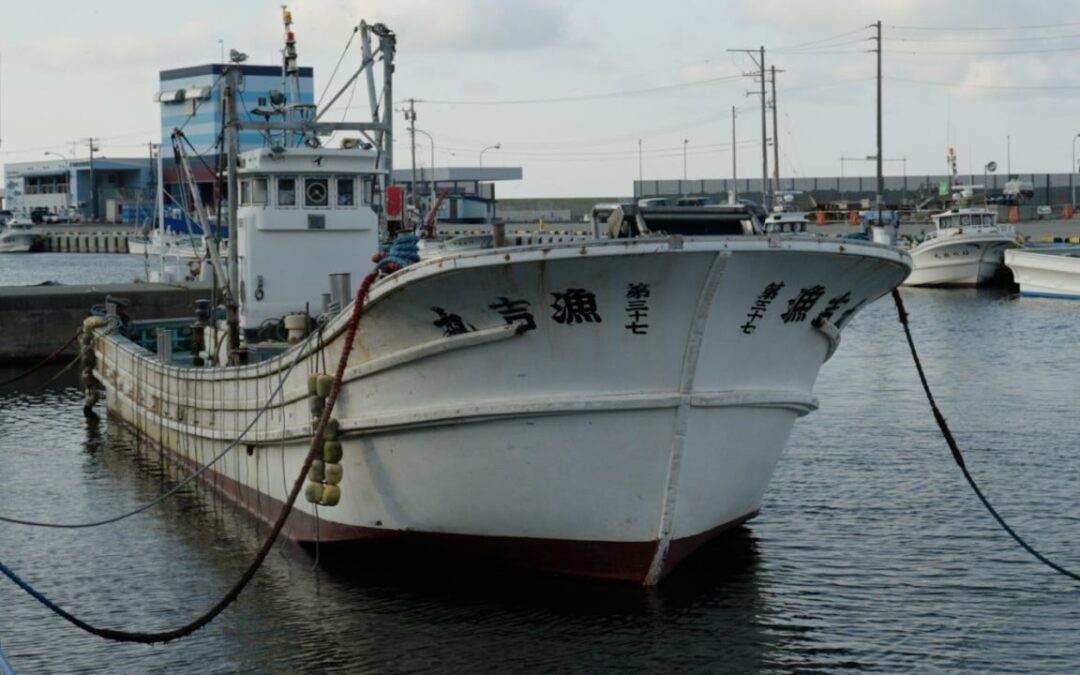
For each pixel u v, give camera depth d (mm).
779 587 14711
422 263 12781
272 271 21906
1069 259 56281
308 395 15180
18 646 13312
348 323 13984
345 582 15023
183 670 12570
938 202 88562
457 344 13266
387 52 21469
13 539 17594
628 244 12211
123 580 15539
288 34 22859
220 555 16484
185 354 28391
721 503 14180
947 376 32812
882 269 13906
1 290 41469
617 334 12875
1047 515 17922
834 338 14734
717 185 94000
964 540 16703
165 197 93938
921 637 13172
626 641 13008
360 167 21938
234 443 17125
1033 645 12945
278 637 13344
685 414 13133
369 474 14609
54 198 158375
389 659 12695
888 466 21266
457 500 13945
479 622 13547
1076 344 39875
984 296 60094
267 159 21531
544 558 13969
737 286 12805
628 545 13609
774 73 82250
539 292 12656
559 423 13203
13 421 28469
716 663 12508
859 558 15883
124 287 42844
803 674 12250
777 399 13969
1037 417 25953
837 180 107062
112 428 27312
